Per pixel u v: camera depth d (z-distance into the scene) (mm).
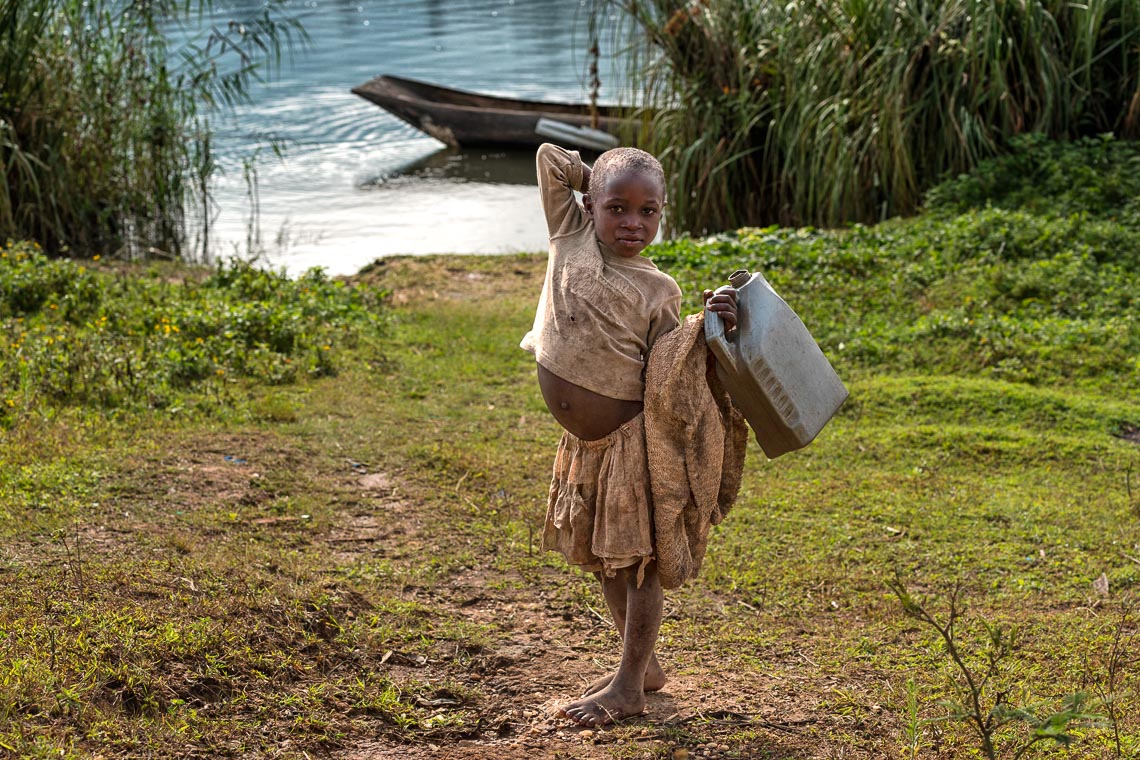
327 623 4086
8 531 4523
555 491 3605
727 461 3611
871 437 6676
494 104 19156
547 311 3420
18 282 8359
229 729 3299
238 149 17406
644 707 3711
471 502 5656
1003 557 5141
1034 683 3973
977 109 11367
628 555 3383
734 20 12469
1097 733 3586
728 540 5316
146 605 3865
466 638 4207
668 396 3258
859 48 11562
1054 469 6211
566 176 3479
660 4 12672
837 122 11297
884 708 3809
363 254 12359
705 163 12398
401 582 4684
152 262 11180
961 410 7031
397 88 19203
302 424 6566
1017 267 9141
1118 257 9328
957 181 10992
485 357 8203
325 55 25203
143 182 12680
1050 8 11477
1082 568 5016
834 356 8008
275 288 9086
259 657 3693
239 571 4340
